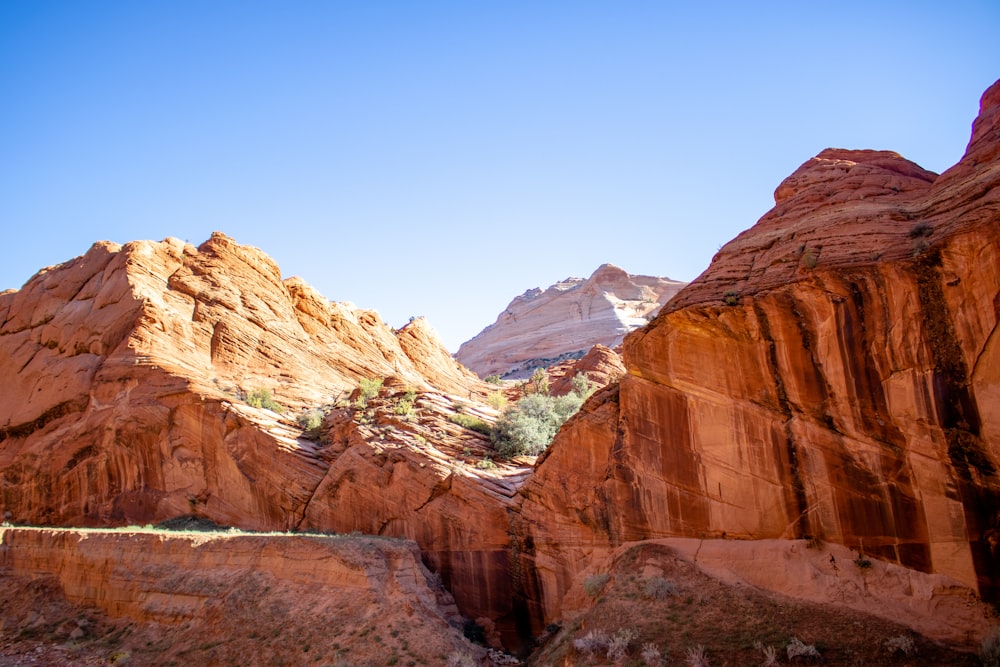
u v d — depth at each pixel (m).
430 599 25.20
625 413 25.00
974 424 17.84
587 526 25.64
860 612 18.14
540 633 26.27
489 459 32.94
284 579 25.73
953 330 18.38
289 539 26.72
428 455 31.91
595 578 23.33
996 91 22.86
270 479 34.50
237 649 23.59
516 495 28.75
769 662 16.94
